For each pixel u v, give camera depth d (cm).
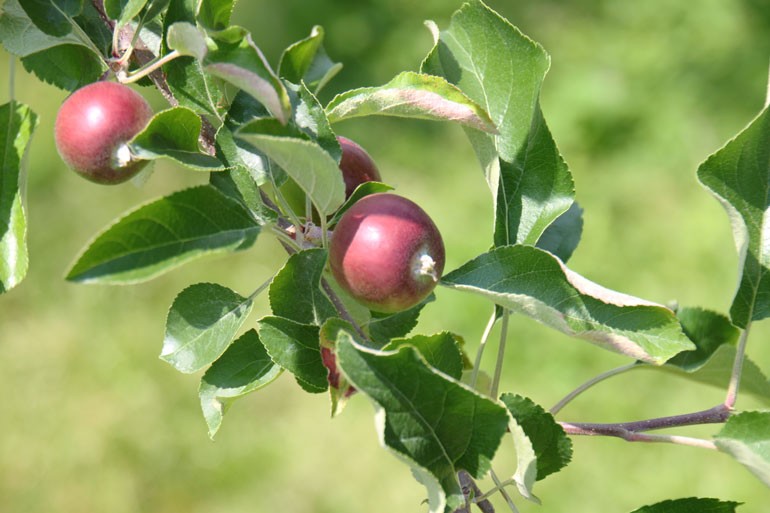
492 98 70
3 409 151
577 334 65
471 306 165
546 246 77
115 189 182
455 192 187
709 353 75
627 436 69
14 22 71
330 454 145
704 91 208
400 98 67
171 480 144
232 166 66
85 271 59
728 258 173
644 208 185
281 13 225
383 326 70
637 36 224
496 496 136
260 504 140
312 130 66
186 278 169
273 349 64
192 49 65
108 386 155
